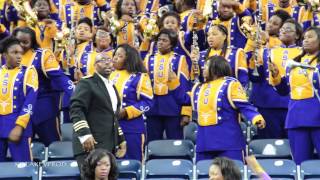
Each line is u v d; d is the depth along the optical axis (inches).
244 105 763.4
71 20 986.7
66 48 895.7
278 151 799.1
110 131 717.9
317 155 806.5
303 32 843.4
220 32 835.4
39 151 815.7
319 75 777.6
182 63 856.3
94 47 901.2
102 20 988.6
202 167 748.6
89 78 720.3
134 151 792.3
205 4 933.2
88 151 703.1
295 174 747.4
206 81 780.0
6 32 952.9
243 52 836.0
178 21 916.0
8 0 978.7
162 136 859.4
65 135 857.5
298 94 784.3
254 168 596.7
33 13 914.1
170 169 761.6
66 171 767.7
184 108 844.6
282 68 832.9
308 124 778.8
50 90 856.9
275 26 900.0
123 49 804.0
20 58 800.9
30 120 795.4
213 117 768.3
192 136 846.5
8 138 788.6
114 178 664.4
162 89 850.1
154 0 1035.3
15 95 792.9
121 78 798.5
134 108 788.6
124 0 948.6
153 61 856.9
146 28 912.3
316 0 940.6
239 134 769.6
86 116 714.8
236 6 897.5
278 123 857.5
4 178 761.6
